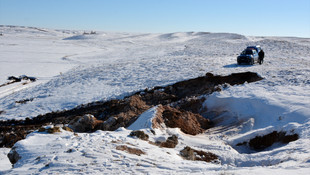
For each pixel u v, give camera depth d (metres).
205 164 8.56
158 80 28.34
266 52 48.09
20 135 18.61
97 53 77.81
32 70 47.00
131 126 14.87
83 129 17.48
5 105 27.28
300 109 13.12
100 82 31.83
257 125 13.87
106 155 8.56
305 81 19.50
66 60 61.44
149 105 21.83
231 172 6.50
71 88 30.66
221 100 17.67
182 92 24.53
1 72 44.25
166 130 13.07
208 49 61.78
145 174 7.04
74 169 7.54
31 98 28.64
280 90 17.67
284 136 11.22
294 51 49.12
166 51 70.44
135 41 134.00
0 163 13.34
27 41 118.31
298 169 6.23
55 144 9.89
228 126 14.79
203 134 14.02
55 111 23.88
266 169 6.68
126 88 27.33
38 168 7.88
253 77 23.77
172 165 8.00
